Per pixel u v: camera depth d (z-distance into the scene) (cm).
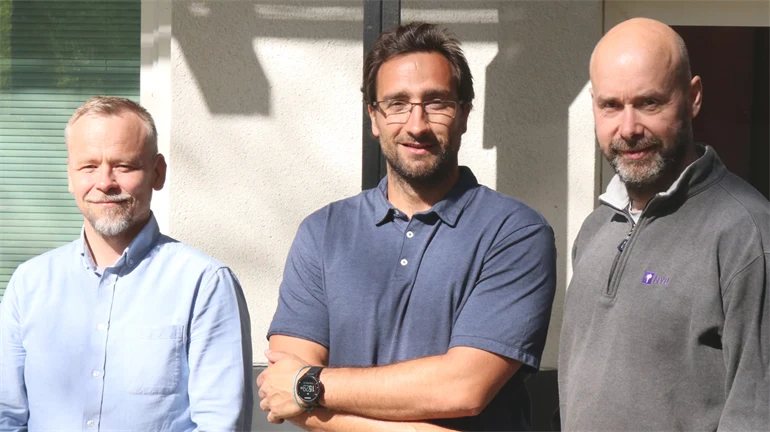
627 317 201
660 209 204
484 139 379
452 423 214
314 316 228
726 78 415
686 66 205
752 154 420
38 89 405
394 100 225
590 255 220
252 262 382
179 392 235
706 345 192
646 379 196
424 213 223
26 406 240
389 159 226
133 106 245
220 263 248
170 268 242
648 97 201
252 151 381
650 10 401
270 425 375
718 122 420
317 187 382
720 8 404
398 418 211
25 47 405
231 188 382
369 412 211
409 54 226
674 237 200
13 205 408
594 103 211
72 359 234
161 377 232
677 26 408
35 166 407
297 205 382
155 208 395
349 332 221
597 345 207
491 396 210
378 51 230
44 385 235
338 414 214
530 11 375
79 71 404
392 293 219
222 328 239
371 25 303
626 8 401
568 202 376
